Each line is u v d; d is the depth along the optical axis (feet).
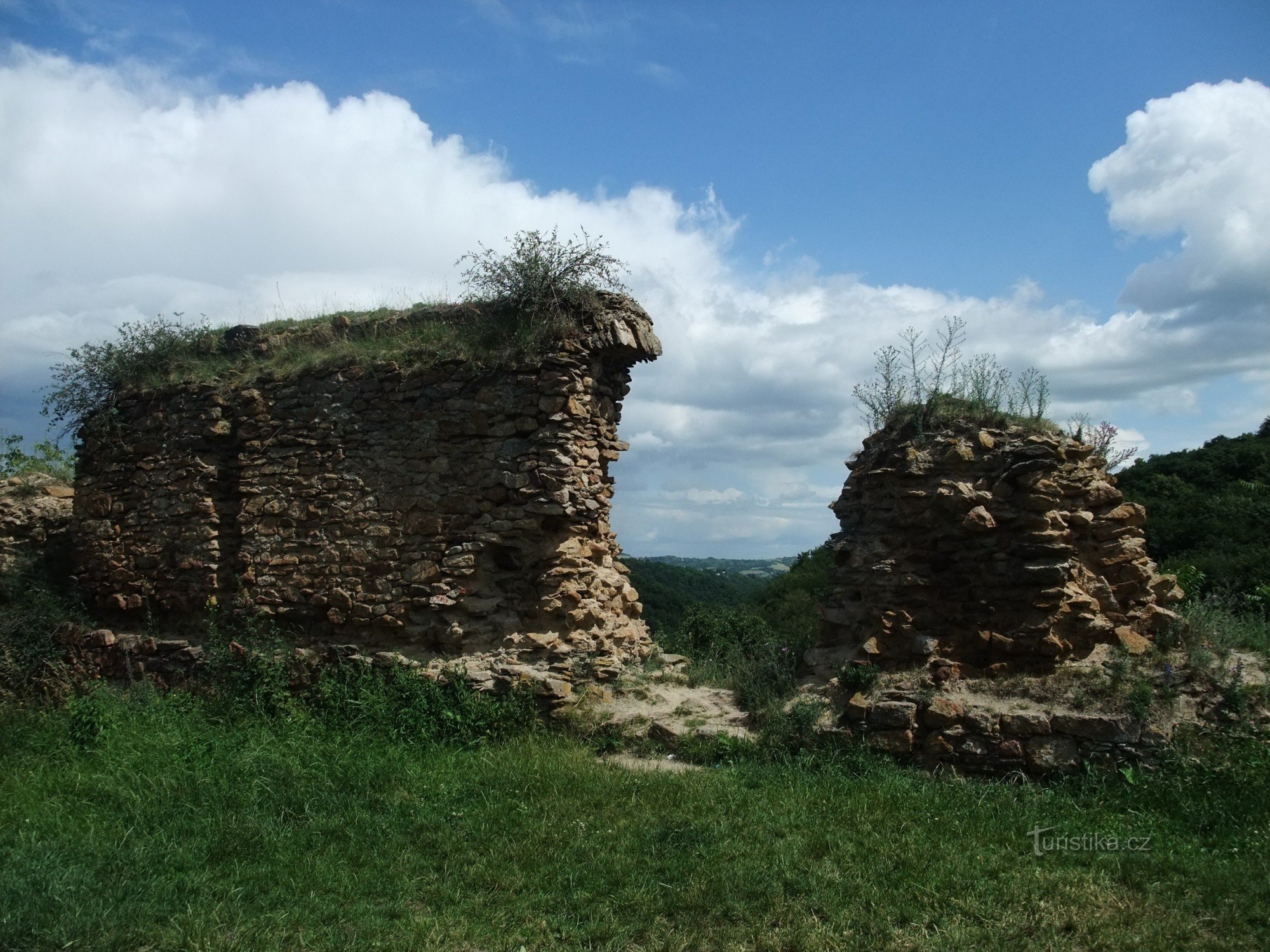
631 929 16.63
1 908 16.76
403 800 23.40
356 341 38.34
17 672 40.93
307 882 18.98
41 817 22.61
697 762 27.04
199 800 23.30
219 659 34.96
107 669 39.81
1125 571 27.73
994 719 24.45
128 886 18.37
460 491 32.78
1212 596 32.86
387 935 16.72
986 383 30.58
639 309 35.99
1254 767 22.27
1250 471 70.69
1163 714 23.90
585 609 32.14
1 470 63.31
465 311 35.99
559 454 31.50
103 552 42.09
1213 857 19.15
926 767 24.85
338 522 34.86
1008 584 27.14
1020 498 27.40
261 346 41.27
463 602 32.12
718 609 47.19
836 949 15.74
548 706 29.73
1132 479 74.18
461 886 18.70
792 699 28.32
